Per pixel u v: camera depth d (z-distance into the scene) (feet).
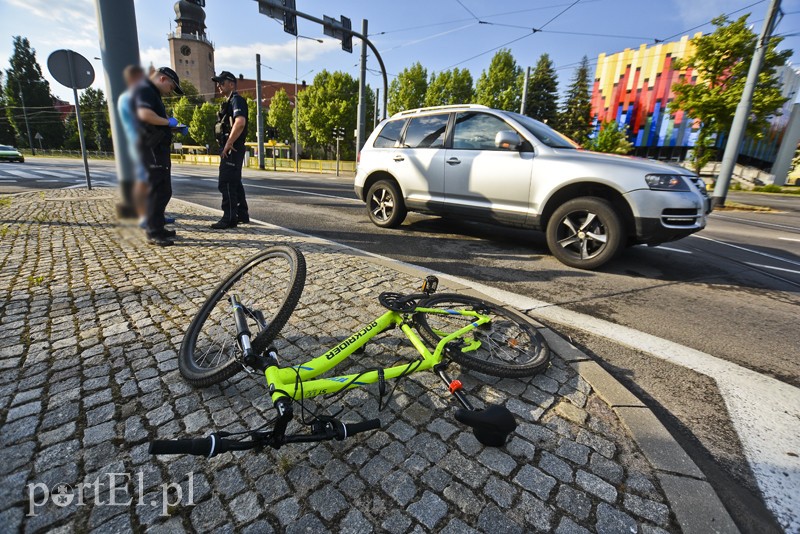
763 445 5.99
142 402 6.29
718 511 4.68
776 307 11.44
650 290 12.61
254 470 5.12
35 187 37.06
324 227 20.97
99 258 13.51
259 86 96.12
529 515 4.63
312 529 4.37
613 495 4.91
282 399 4.75
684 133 108.99
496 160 15.84
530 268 14.57
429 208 18.43
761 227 27.53
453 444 5.67
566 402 6.67
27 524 4.30
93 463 5.12
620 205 13.98
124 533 4.25
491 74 139.33
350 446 5.58
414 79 133.90
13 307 9.52
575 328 9.73
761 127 42.60
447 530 4.41
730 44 40.83
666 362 8.28
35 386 6.57
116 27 10.02
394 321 7.32
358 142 65.82
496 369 6.99
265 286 11.22
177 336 8.37
